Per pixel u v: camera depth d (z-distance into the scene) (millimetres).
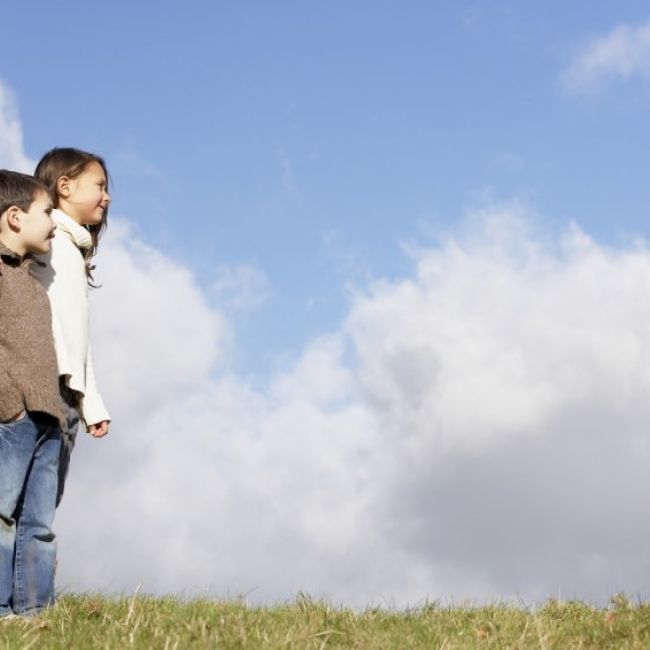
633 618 4992
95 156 5910
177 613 4992
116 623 4492
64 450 5484
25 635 4195
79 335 5594
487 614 5371
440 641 4641
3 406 4973
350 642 4625
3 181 5207
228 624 4613
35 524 5113
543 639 4492
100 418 5625
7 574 4969
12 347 5031
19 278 5160
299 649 4188
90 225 6004
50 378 5125
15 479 4980
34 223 5219
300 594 5441
